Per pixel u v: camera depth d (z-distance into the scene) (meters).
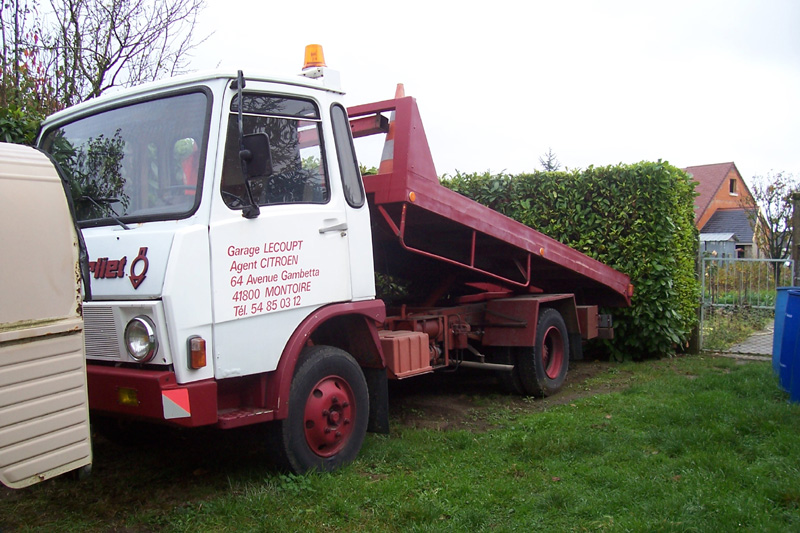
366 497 4.11
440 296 7.24
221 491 4.32
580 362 9.51
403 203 5.38
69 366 3.25
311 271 4.47
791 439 5.01
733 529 3.51
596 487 4.30
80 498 4.25
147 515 3.89
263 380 4.20
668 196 9.16
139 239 3.85
